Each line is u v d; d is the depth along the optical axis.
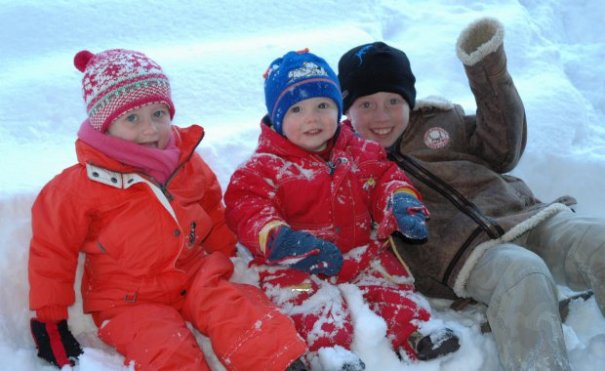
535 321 1.60
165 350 1.58
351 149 1.97
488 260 1.85
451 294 2.04
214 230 2.02
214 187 2.03
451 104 2.22
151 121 1.80
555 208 1.98
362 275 1.88
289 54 1.91
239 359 1.58
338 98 1.89
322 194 1.86
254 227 1.72
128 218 1.75
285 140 1.90
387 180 1.93
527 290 1.65
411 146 2.18
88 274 1.85
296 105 1.84
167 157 1.82
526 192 2.14
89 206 1.73
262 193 1.83
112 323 1.70
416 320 1.74
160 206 1.77
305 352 1.61
